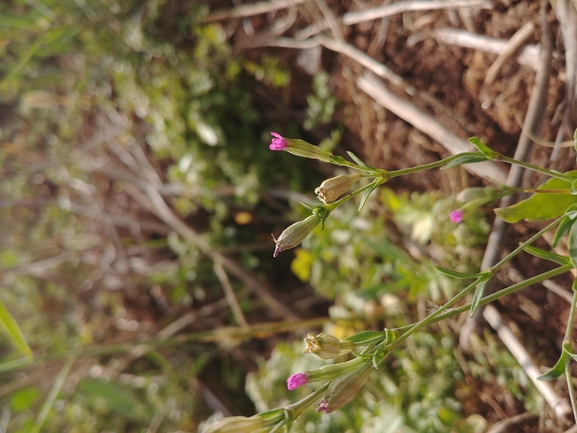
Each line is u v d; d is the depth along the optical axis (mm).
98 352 328
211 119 351
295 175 354
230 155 362
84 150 455
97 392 401
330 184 171
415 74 267
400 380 271
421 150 277
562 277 224
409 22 262
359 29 285
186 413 392
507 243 239
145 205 428
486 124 243
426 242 288
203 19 339
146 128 409
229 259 386
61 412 430
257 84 348
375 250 298
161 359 407
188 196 398
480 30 238
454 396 256
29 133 489
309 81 330
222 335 321
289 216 373
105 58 387
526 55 224
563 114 215
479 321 250
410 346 274
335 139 328
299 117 347
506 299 243
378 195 311
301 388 300
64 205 457
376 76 285
